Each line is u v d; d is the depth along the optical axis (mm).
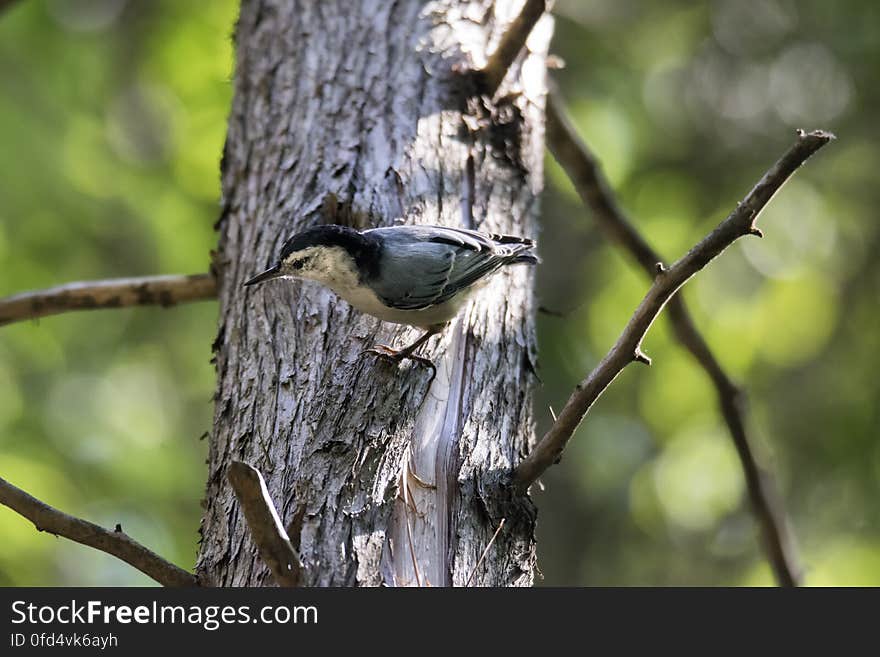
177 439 14898
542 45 9188
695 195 15477
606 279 14969
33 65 13398
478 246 7156
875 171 15070
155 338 15281
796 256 14312
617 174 14414
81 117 13375
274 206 7844
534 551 6000
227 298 7703
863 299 14703
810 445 14789
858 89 15266
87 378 14023
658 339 14000
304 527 5457
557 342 14633
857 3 15234
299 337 6938
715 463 14750
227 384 6910
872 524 14031
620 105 15266
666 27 16578
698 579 16406
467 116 8266
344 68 8562
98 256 13453
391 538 5504
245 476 4613
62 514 5410
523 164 8359
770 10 16312
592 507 16469
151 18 14648
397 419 6191
